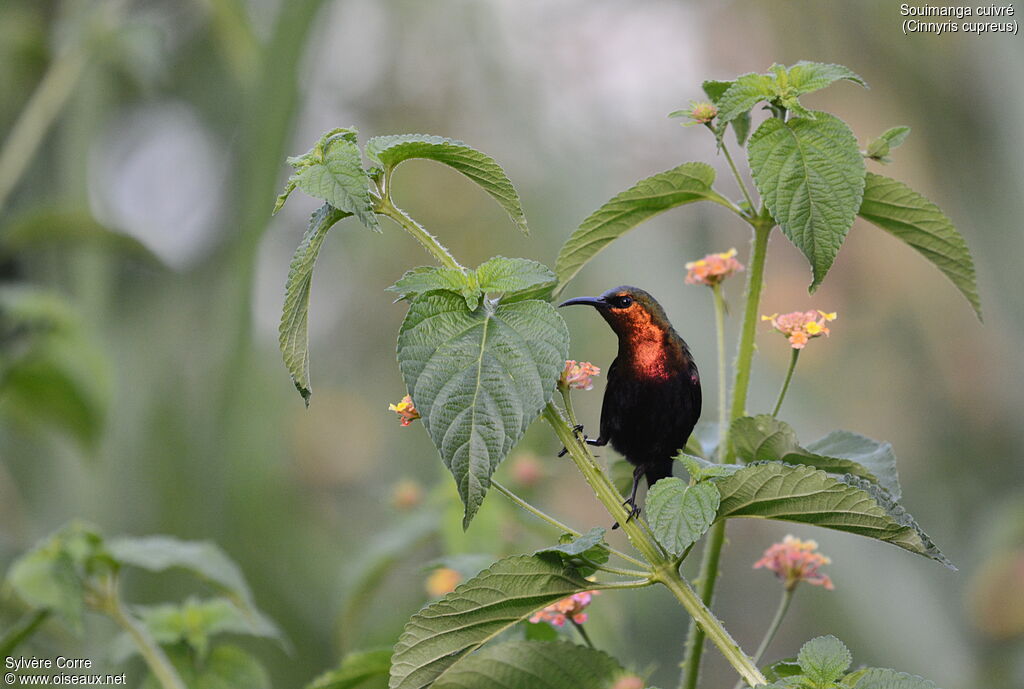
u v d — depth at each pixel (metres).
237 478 9.75
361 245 14.18
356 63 14.17
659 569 3.84
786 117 4.40
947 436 14.20
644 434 5.00
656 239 10.73
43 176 11.41
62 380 8.82
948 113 13.91
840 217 4.11
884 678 3.69
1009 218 13.77
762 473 3.75
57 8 11.74
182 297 11.41
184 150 13.41
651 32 14.38
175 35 13.41
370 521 12.35
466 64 13.90
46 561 5.55
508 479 7.49
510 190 4.17
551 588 3.88
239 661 5.98
